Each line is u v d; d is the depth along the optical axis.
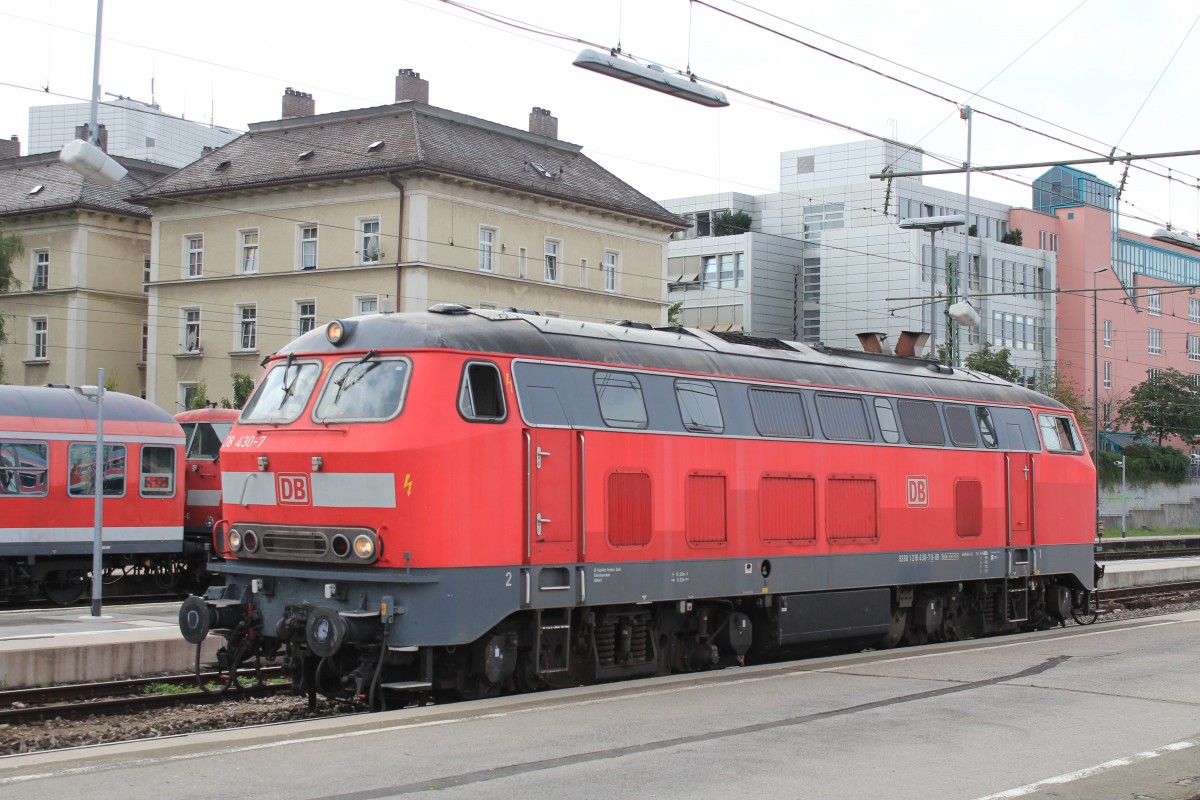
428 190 41.50
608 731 10.77
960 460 19.77
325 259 43.47
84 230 49.06
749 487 16.03
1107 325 83.12
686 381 15.48
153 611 21.89
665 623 15.46
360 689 12.52
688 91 16.56
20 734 13.04
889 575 18.22
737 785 8.96
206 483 27.58
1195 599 30.41
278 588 13.34
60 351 49.28
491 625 12.81
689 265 73.00
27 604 24.78
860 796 8.72
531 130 50.09
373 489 12.59
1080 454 22.59
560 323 14.59
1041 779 9.24
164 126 80.06
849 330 71.44
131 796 8.41
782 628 16.56
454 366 12.92
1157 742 10.59
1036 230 80.50
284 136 46.53
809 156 78.25
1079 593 22.72
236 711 14.30
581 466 13.84
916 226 31.44
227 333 45.78
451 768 9.33
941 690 13.14
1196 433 74.38
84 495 24.50
